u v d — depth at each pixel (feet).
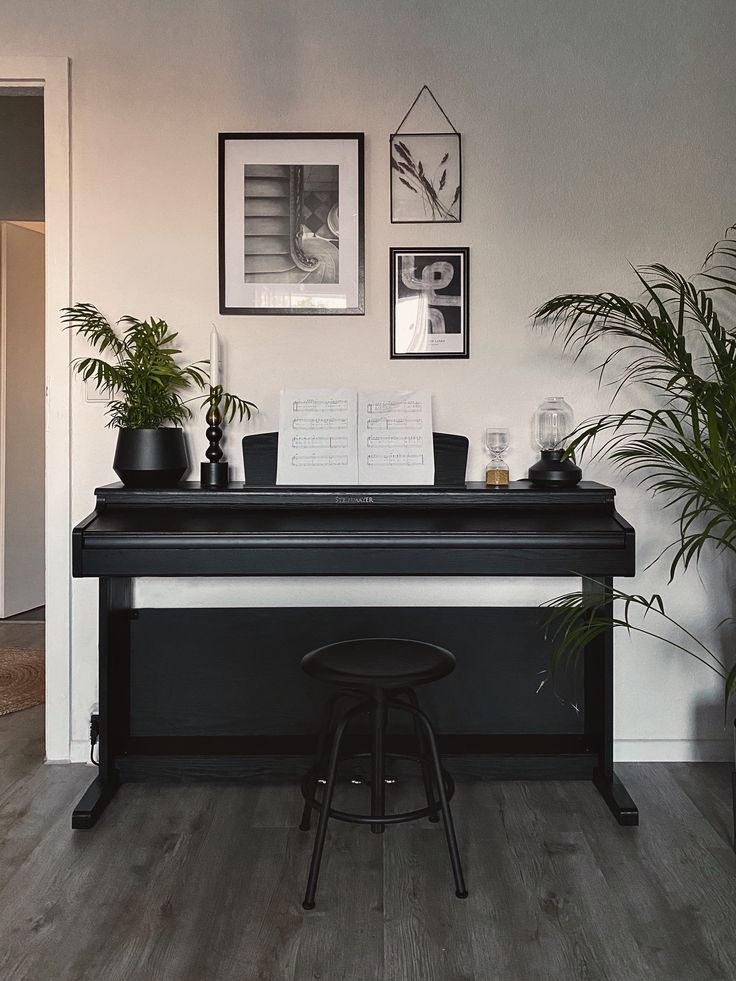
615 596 8.15
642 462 9.71
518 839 7.93
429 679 6.97
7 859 7.54
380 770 7.18
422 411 9.26
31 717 11.34
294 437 9.19
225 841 7.89
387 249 9.67
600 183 9.61
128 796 8.87
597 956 6.17
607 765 8.79
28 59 9.46
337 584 9.81
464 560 8.09
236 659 9.72
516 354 9.71
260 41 9.56
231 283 9.65
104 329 9.25
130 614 9.71
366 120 9.60
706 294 9.64
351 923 6.58
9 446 17.25
